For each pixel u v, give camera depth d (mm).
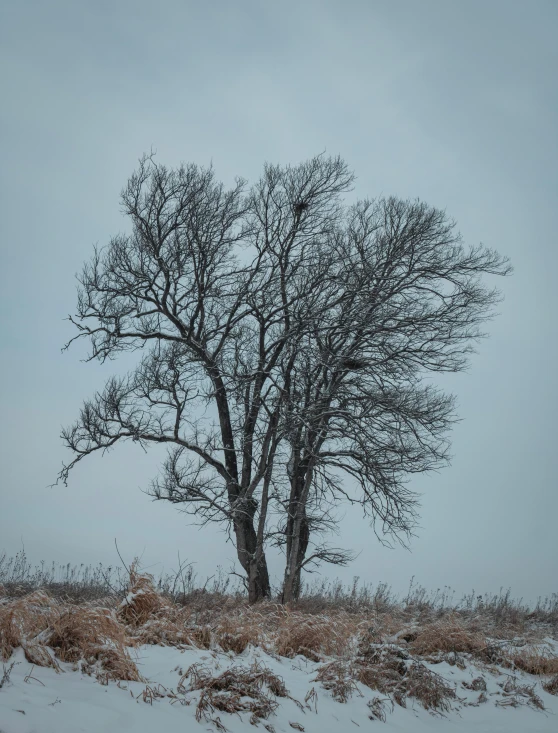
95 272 21594
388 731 7168
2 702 5055
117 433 21469
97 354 21672
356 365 21500
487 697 9211
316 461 22031
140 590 9047
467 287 22078
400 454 21047
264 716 6453
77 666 6410
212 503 21172
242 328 23453
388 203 23047
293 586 21031
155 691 6258
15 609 6809
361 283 21562
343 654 9391
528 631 15961
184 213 21750
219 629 8820
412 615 17844
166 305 21844
